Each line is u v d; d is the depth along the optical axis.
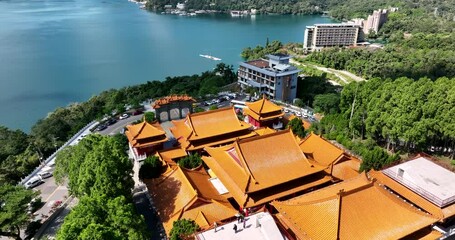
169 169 64.56
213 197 56.62
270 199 54.59
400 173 55.16
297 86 160.12
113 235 40.84
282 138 59.59
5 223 53.09
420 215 45.12
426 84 83.19
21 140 107.94
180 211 52.91
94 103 142.50
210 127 78.00
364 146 84.88
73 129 114.44
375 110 88.06
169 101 94.12
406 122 80.81
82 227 42.00
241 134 80.19
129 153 86.06
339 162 67.06
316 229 42.75
